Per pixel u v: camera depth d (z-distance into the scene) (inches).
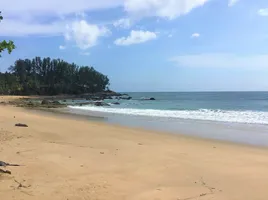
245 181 284.2
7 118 898.1
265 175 306.2
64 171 297.1
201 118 1029.2
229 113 1210.0
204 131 706.8
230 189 260.1
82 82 5354.3
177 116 1120.8
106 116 1170.6
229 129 745.6
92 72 5477.4
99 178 280.8
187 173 311.6
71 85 5132.9
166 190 254.7
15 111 1379.2
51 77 5319.9
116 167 326.6
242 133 675.4
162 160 368.8
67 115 1232.2
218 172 317.7
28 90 4670.3
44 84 5108.3
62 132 619.8
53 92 4857.3
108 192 243.4
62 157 358.6
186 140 569.9
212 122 906.1
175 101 2728.8
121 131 687.1
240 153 435.5
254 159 390.0
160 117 1093.1
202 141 560.1
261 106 1718.8
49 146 428.8
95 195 234.5
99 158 367.9
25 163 315.6
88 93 5187.0
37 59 5388.8
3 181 251.1
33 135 544.1
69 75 5334.6
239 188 262.8
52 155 365.7
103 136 590.2
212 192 251.4
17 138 487.5
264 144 527.8
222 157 400.5
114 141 524.4
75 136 574.6
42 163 320.2
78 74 5418.3
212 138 598.9
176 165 344.8
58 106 1948.8
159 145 496.7
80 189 246.1
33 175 275.6
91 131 663.1
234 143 538.9
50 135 565.6
